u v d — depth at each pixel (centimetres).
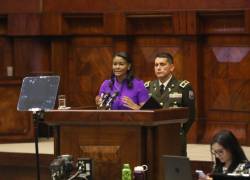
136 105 1369
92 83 2306
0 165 1938
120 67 1423
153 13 2181
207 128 2153
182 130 1470
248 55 2102
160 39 2208
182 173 1084
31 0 2342
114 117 1301
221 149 1096
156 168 1320
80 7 2284
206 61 2162
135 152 1307
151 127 1300
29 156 1892
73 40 2328
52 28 2311
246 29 2067
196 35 2139
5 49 2386
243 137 2094
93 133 1338
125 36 2227
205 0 2122
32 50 2361
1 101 2142
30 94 1355
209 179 1030
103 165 1332
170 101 1490
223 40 2138
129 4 2216
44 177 1883
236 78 2119
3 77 2139
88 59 2308
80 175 1257
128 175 1244
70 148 1357
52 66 2336
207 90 2162
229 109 2127
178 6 2155
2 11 2370
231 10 2083
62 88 2319
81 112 1325
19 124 2166
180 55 2177
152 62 2220
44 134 2248
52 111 1345
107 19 2238
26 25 2341
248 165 1085
